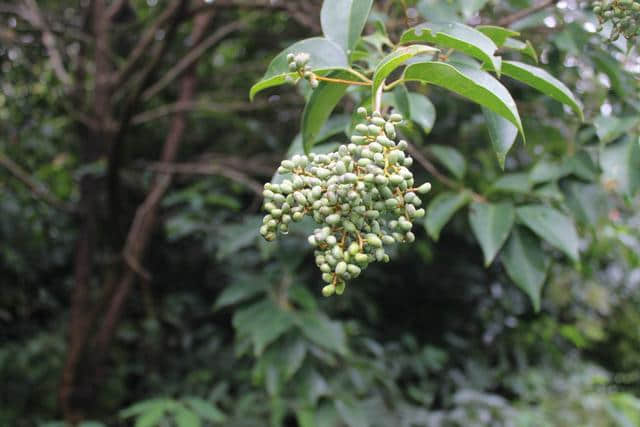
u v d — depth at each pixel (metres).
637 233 1.30
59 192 1.61
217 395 1.49
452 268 2.08
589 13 0.76
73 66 1.69
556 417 1.76
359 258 0.50
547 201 0.79
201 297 2.17
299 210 0.52
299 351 0.91
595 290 2.09
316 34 1.14
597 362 2.70
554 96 0.58
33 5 1.47
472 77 0.53
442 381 2.03
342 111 1.10
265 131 1.80
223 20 1.84
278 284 1.01
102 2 1.57
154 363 1.92
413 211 0.51
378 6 1.02
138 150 2.05
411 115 0.69
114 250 1.58
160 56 1.12
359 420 1.01
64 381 1.44
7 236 1.70
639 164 0.70
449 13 0.77
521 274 0.75
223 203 1.36
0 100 1.59
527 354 2.20
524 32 0.85
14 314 1.88
